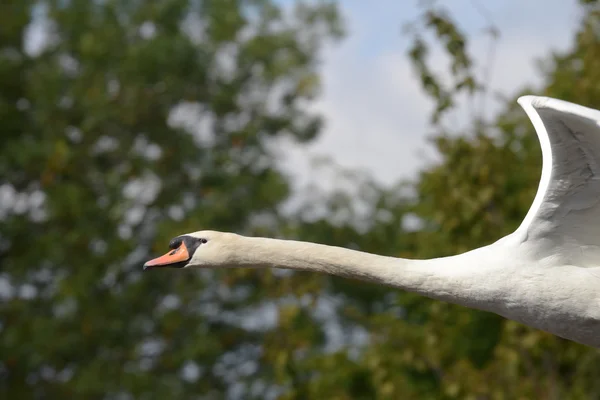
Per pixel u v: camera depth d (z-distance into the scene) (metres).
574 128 5.94
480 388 10.94
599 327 6.31
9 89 20.81
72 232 19.34
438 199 11.26
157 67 20.05
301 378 13.14
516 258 6.37
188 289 19.36
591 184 6.19
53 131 20.56
